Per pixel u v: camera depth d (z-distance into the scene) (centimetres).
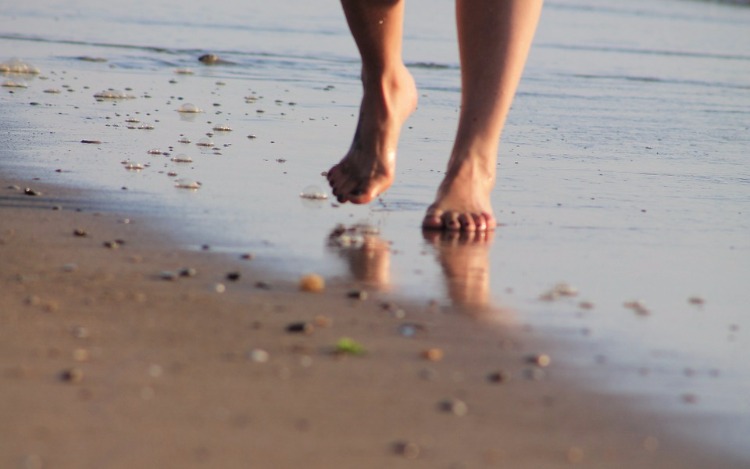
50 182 993
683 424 500
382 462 436
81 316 614
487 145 938
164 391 502
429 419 486
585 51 2803
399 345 593
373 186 990
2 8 2747
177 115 1446
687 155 1385
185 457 431
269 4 3403
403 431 470
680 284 765
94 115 1398
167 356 553
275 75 1959
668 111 1827
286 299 671
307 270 748
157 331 594
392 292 703
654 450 468
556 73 2294
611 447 468
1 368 522
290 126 1415
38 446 434
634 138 1505
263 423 470
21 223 838
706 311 698
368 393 515
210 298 665
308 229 880
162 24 2672
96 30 2447
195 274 721
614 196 1085
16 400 482
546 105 1805
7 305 627
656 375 566
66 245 780
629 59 2691
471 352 588
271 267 751
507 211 991
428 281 736
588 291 732
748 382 561
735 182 1209
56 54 2030
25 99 1493
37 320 602
